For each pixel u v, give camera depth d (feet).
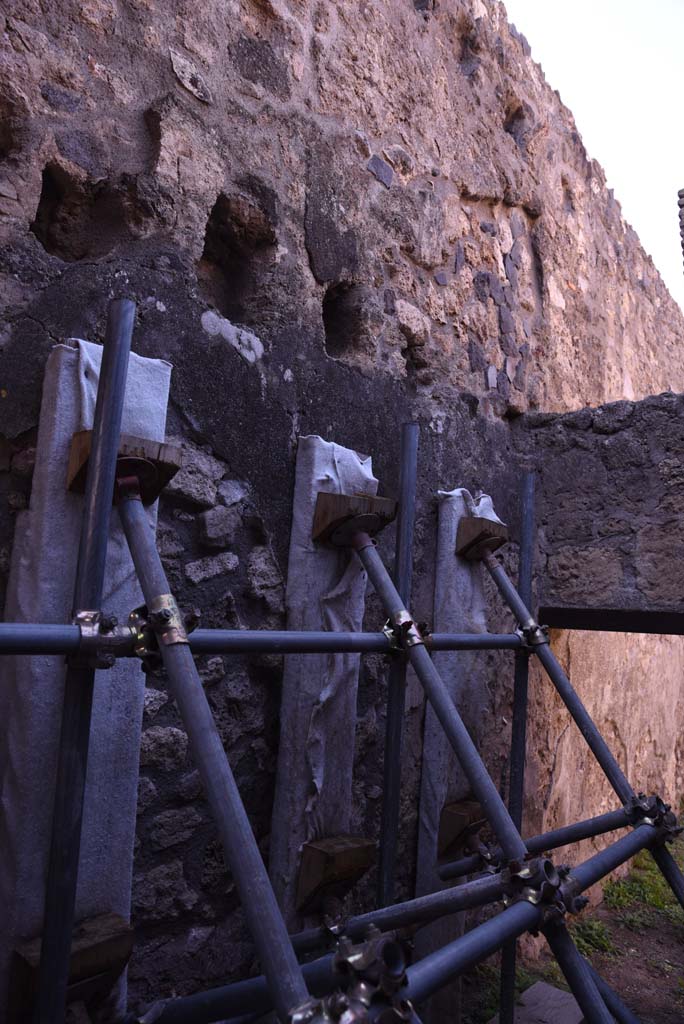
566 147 12.99
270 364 6.90
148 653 4.19
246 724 6.56
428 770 8.55
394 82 8.95
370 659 7.88
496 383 10.27
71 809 4.13
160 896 5.77
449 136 9.84
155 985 5.70
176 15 6.53
